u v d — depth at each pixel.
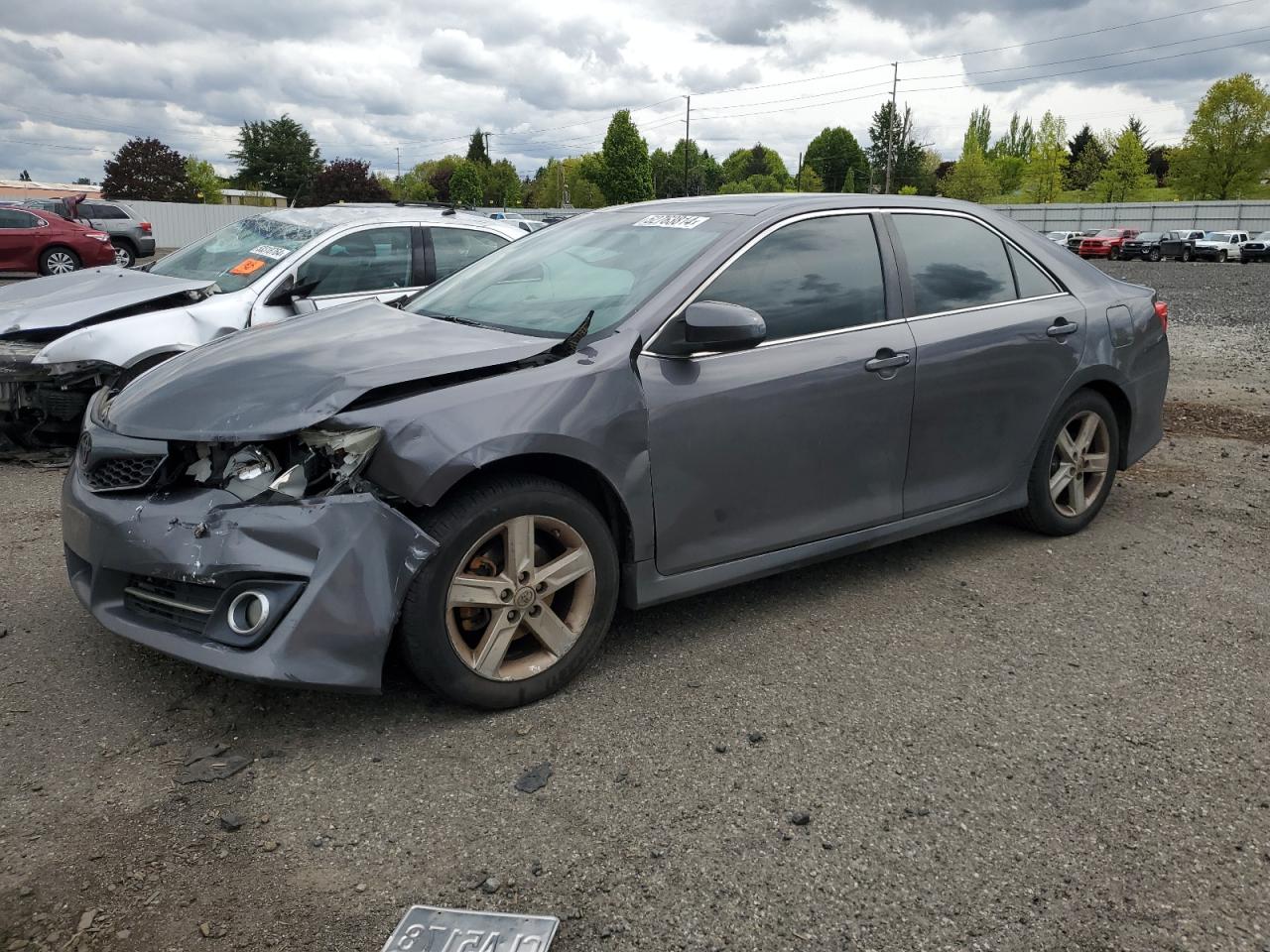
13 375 5.65
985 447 4.22
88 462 3.03
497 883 2.29
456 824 2.51
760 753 2.86
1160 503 5.37
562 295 3.60
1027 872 2.36
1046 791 2.69
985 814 2.58
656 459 3.23
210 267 6.64
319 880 2.30
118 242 28.41
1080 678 3.35
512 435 2.88
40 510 5.01
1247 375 9.74
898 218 4.05
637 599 3.31
